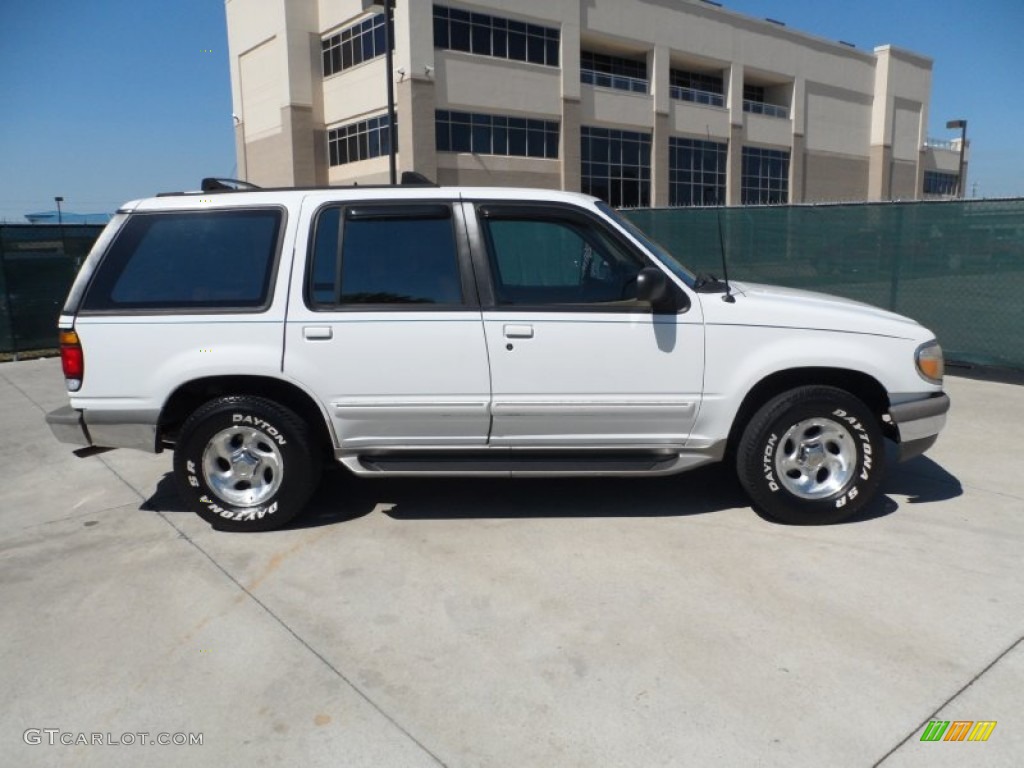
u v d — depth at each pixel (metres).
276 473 4.54
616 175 40.88
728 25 44.69
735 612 3.53
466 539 4.42
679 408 4.35
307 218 4.39
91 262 4.46
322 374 4.33
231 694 3.03
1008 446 6.04
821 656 3.17
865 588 3.72
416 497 5.13
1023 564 3.96
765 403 4.45
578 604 3.64
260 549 4.36
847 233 10.02
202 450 4.50
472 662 3.20
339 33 36.28
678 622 3.46
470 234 4.34
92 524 4.83
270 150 39.62
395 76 32.81
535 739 2.73
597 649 3.26
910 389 4.41
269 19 37.72
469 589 3.82
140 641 3.42
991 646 3.21
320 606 3.69
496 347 4.29
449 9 32.97
